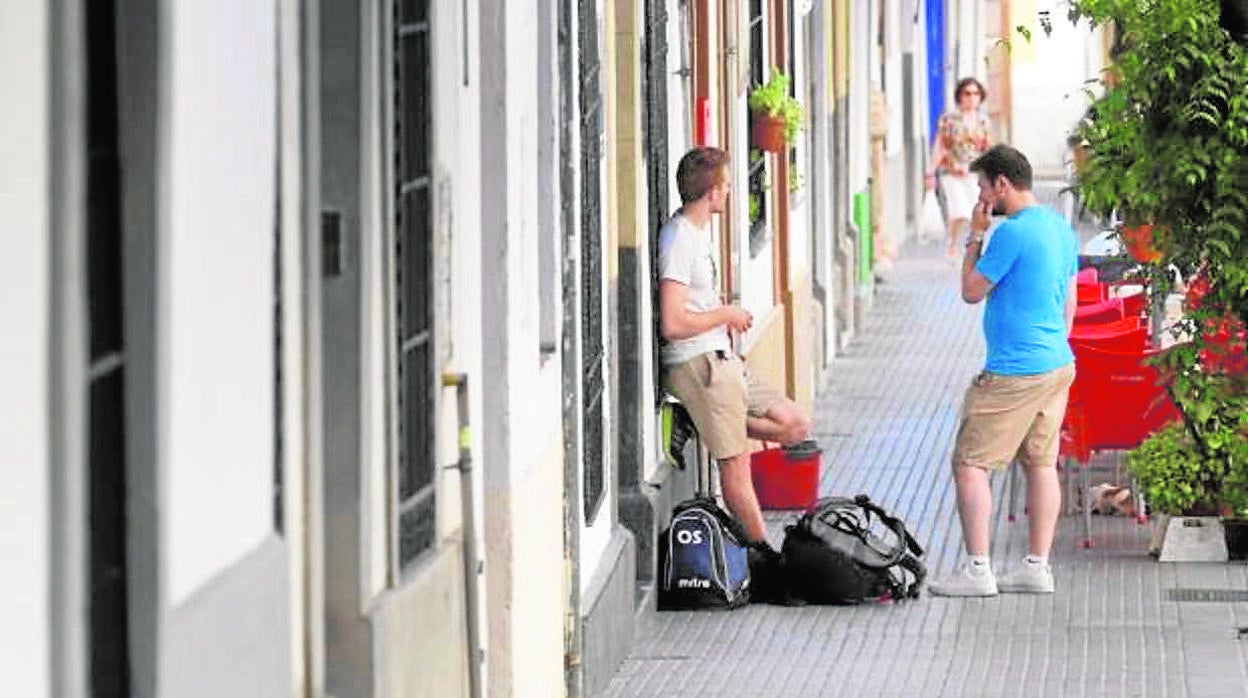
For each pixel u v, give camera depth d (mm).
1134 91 41250
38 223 15312
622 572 37312
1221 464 43281
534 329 30688
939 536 47000
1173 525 43844
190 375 18297
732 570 40750
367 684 23203
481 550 28688
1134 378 44406
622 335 39781
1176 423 44188
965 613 40562
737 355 45094
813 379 62219
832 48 70188
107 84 17203
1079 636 38906
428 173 25891
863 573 40969
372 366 23469
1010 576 41906
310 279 21656
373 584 23719
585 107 36312
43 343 15375
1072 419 44781
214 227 18797
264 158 20219
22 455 15141
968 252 41625
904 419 60094
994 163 41250
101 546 17078
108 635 17266
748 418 43875
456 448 27625
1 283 14867
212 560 18922
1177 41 40812
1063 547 45156
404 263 25094
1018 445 41594
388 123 23734
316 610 22062
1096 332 48625
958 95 90750
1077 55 121688
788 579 41281
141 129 17344
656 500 40625
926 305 80688
